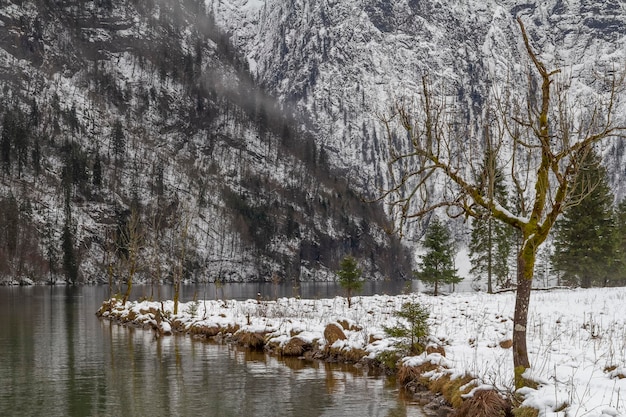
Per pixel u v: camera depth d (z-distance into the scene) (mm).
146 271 113938
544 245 79438
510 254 60875
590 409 10648
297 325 25844
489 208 12383
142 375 19875
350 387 17656
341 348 22688
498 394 12875
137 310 40281
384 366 20172
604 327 23578
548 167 11945
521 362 12617
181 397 16500
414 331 19594
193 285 117062
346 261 39250
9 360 23250
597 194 50719
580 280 59344
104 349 26438
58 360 23219
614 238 51062
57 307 55469
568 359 15906
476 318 27984
